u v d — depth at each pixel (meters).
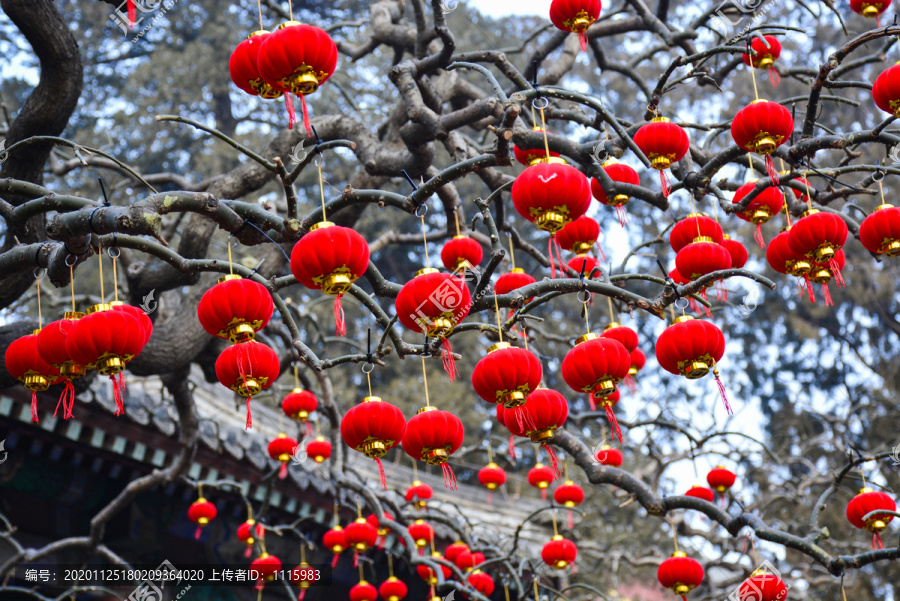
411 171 7.02
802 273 4.54
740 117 4.48
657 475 10.49
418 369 18.92
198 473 8.17
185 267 3.96
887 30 4.72
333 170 18.88
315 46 3.50
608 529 15.21
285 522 9.23
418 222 19.91
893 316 20.41
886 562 16.02
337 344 18.11
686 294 4.09
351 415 4.06
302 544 8.92
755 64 4.97
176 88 18.59
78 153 3.87
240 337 3.71
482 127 7.95
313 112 17.86
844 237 4.40
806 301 20.33
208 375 7.52
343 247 3.42
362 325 18.30
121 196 15.87
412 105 5.93
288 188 3.77
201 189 7.44
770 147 4.48
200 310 3.69
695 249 4.50
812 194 5.17
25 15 5.26
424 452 4.16
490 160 4.08
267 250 7.39
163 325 6.96
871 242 4.62
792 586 11.84
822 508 5.44
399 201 3.96
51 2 5.38
